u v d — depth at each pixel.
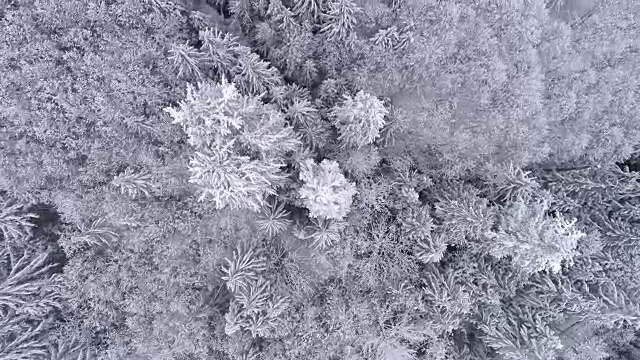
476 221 12.11
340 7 12.55
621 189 14.09
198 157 11.48
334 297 13.41
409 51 14.53
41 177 13.03
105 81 13.12
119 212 12.88
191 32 13.92
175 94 13.33
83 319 12.81
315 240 12.75
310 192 11.43
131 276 12.98
